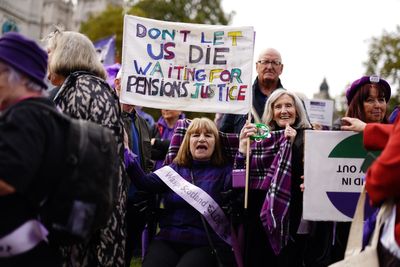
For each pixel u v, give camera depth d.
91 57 3.21
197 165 4.18
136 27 4.27
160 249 3.90
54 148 2.26
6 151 2.10
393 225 2.41
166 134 6.80
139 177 4.09
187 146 4.19
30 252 2.29
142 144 4.98
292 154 4.04
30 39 2.40
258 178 3.97
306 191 3.73
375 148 2.90
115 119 3.07
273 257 3.96
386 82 4.11
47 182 2.25
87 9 62.31
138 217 4.27
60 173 2.28
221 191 4.07
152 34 4.29
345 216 3.70
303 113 4.25
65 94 3.03
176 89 4.27
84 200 2.31
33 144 2.17
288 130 3.88
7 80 2.31
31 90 2.37
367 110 4.04
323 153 3.73
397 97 24.33
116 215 3.06
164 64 4.28
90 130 2.42
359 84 4.11
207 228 3.91
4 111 2.27
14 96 2.33
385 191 2.35
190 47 4.31
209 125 4.16
